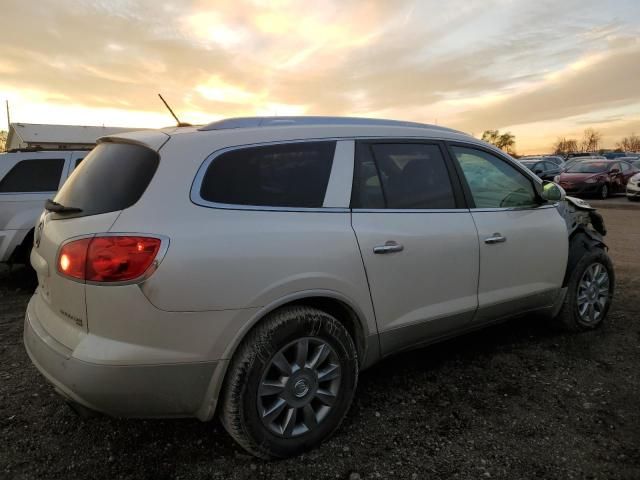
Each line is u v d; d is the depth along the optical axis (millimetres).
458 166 3422
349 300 2711
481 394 3234
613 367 3602
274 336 2432
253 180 2564
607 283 4371
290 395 2521
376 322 2871
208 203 2402
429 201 3182
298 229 2566
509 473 2449
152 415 2312
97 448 2658
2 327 4586
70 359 2219
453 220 3242
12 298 5633
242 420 2383
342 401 2705
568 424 2873
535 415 2971
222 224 2375
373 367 3650
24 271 6973
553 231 3873
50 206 2633
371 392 3273
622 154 38969
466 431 2814
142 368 2197
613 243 8883
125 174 2451
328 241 2639
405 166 3152
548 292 3904
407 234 2967
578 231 4309
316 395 2615
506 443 2695
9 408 3061
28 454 2600
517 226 3615
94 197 2465
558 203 4094
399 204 3029
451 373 3535
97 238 2215
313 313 2564
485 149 3668
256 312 2395
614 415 2961
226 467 2502
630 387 3299
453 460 2553
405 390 3295
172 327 2225
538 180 3982
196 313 2260
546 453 2604
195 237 2279
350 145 2938
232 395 2369
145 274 2170
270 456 2506
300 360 2537
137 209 2273
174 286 2205
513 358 3770
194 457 2586
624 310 4828
